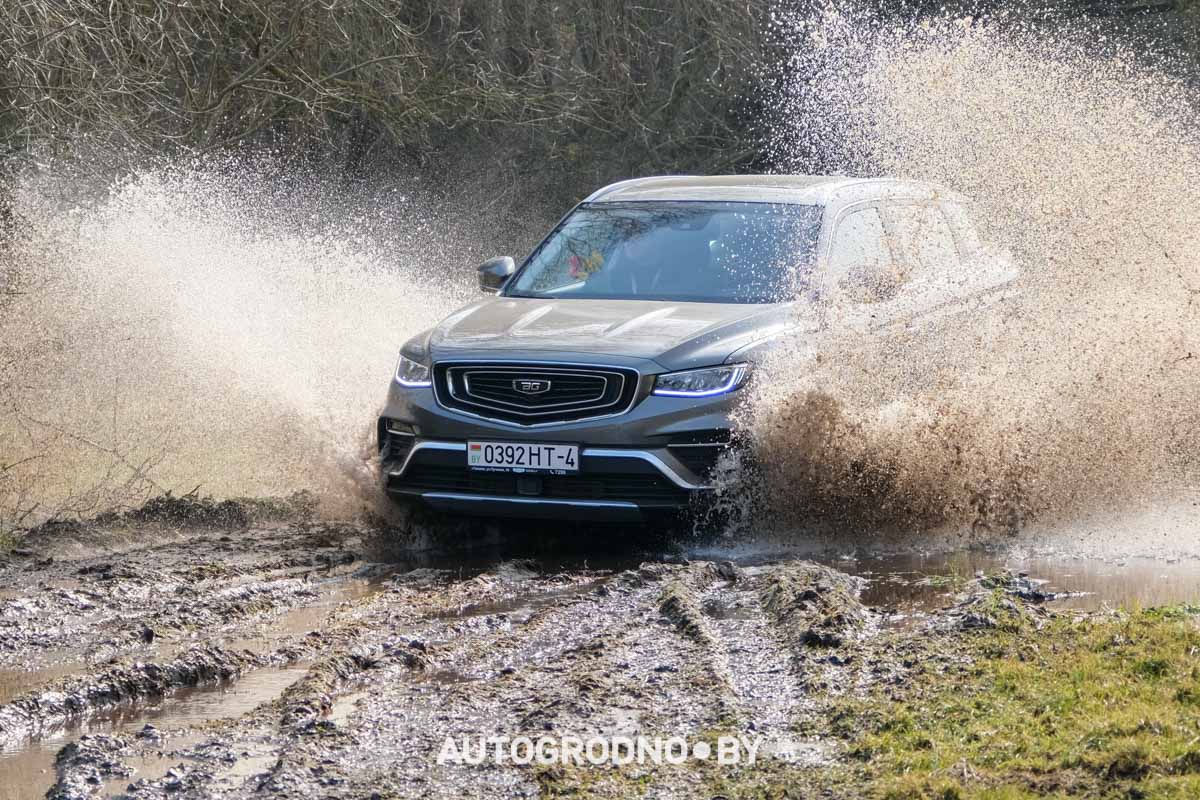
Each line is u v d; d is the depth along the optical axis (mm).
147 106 55562
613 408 25344
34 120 46688
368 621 20422
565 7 77188
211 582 23266
